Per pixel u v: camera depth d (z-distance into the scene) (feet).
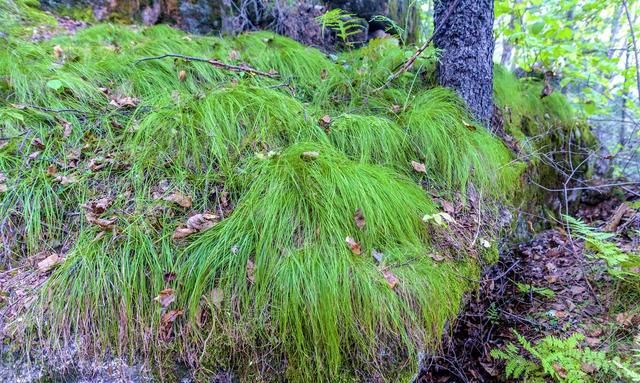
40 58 9.98
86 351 5.64
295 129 9.00
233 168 8.04
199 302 5.98
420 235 7.65
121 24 13.79
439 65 11.63
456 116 10.44
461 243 8.23
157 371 5.65
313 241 6.59
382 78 12.07
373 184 7.55
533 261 10.48
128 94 9.77
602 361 6.31
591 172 16.79
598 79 16.63
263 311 5.97
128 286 5.91
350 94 11.43
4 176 7.23
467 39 10.84
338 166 7.74
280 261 6.24
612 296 8.19
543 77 17.61
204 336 5.83
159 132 8.34
